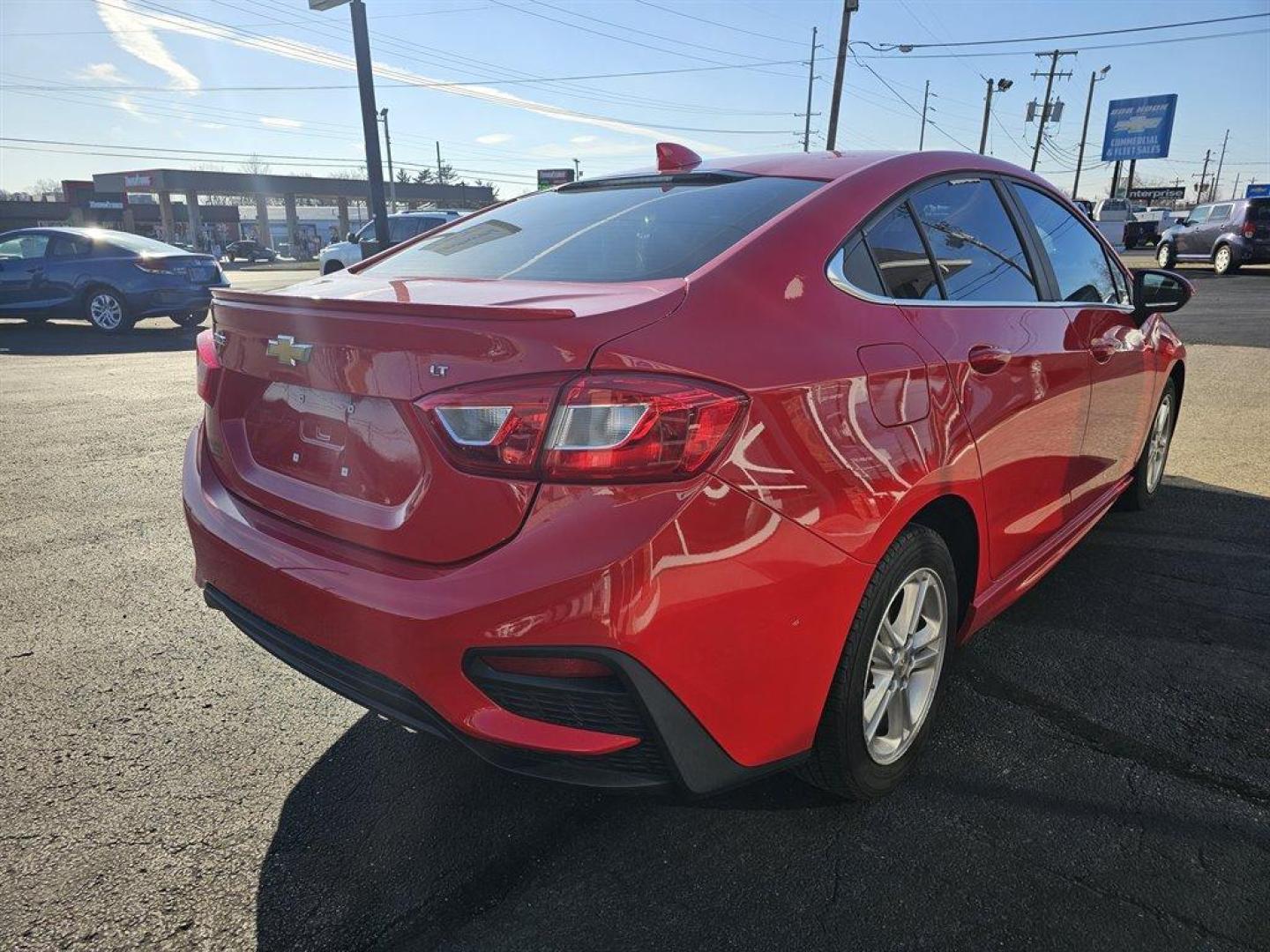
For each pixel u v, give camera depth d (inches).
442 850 86.7
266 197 2763.3
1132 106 2352.4
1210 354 371.6
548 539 66.3
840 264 87.2
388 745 104.3
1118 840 86.0
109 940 75.7
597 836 88.2
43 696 113.8
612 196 110.1
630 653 66.2
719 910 78.3
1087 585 143.7
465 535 70.1
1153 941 73.7
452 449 69.6
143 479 208.4
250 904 79.9
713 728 72.1
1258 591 141.3
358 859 85.4
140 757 101.4
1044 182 130.6
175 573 153.1
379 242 649.0
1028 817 89.5
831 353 79.1
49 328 550.3
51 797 94.1
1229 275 796.6
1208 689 113.3
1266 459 216.5
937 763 98.4
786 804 92.2
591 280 84.1
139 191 2368.4
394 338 73.2
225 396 96.2
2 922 77.3
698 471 67.2
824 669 78.0
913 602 90.3
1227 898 78.5
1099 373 128.3
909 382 85.6
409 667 71.3
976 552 100.3
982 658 121.1
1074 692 112.7
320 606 76.5
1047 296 121.0
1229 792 93.2
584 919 77.6
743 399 69.8
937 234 101.8
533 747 69.8
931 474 86.2
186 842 87.7
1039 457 111.6
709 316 74.0
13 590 145.9
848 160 104.2
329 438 81.6
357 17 613.3
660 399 65.7
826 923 76.5
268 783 97.1
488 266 96.1
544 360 67.3
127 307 503.5
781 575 72.1
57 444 241.1
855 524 77.3
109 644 127.6
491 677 69.0
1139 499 174.7
